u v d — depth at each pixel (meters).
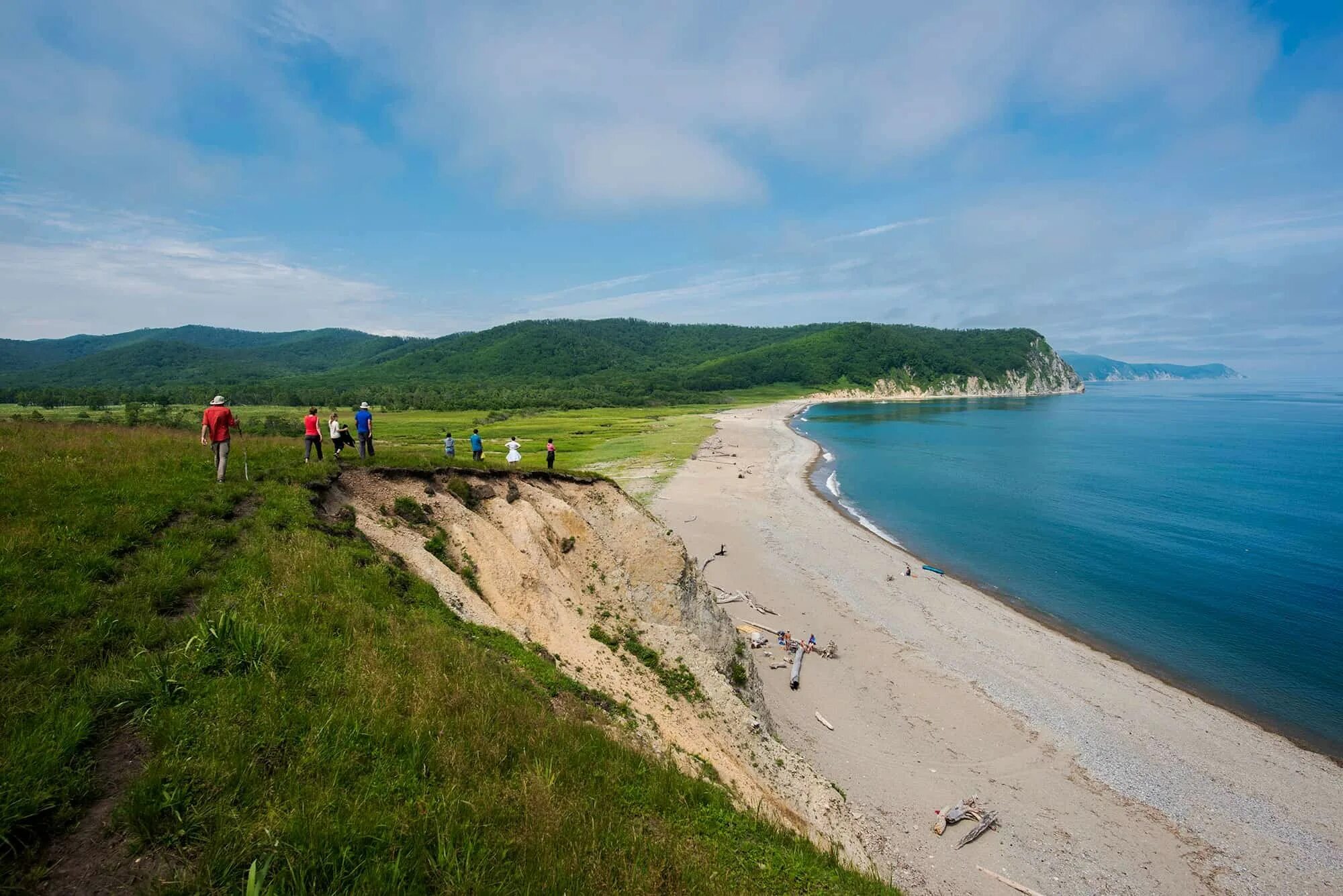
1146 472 82.50
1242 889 18.03
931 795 21.08
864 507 62.75
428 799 8.26
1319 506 62.50
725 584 39.22
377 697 9.76
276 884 6.46
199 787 7.42
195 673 9.28
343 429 26.36
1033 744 24.03
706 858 9.48
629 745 12.94
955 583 41.31
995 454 99.38
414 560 18.61
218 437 17.77
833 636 32.50
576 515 26.58
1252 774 22.69
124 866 6.51
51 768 7.09
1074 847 19.16
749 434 124.56
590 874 7.83
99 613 10.14
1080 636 33.75
